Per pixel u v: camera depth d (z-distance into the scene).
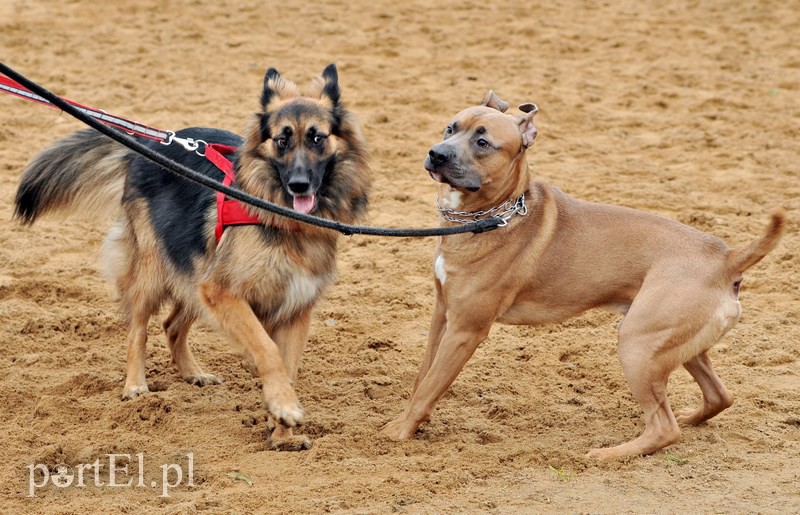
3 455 8.64
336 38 25.64
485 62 23.88
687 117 20.27
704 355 9.14
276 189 9.17
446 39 25.78
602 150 18.36
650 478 8.19
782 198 16.12
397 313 12.34
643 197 15.93
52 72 21.97
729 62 24.02
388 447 8.89
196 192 9.71
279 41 25.33
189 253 9.55
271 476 8.30
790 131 19.33
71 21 25.94
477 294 8.89
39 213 10.98
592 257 8.95
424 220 15.18
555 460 8.57
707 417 9.27
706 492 7.89
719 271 8.58
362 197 9.78
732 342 11.33
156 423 9.37
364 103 20.66
